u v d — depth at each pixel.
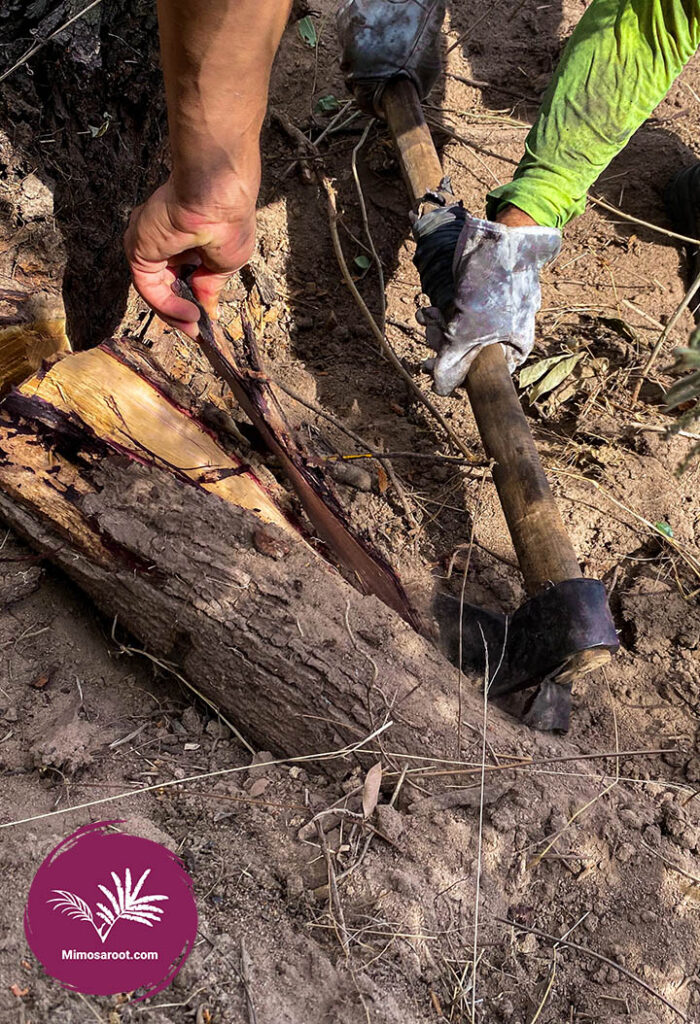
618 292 3.34
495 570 2.54
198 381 2.69
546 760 1.86
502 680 2.04
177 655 2.02
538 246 2.51
